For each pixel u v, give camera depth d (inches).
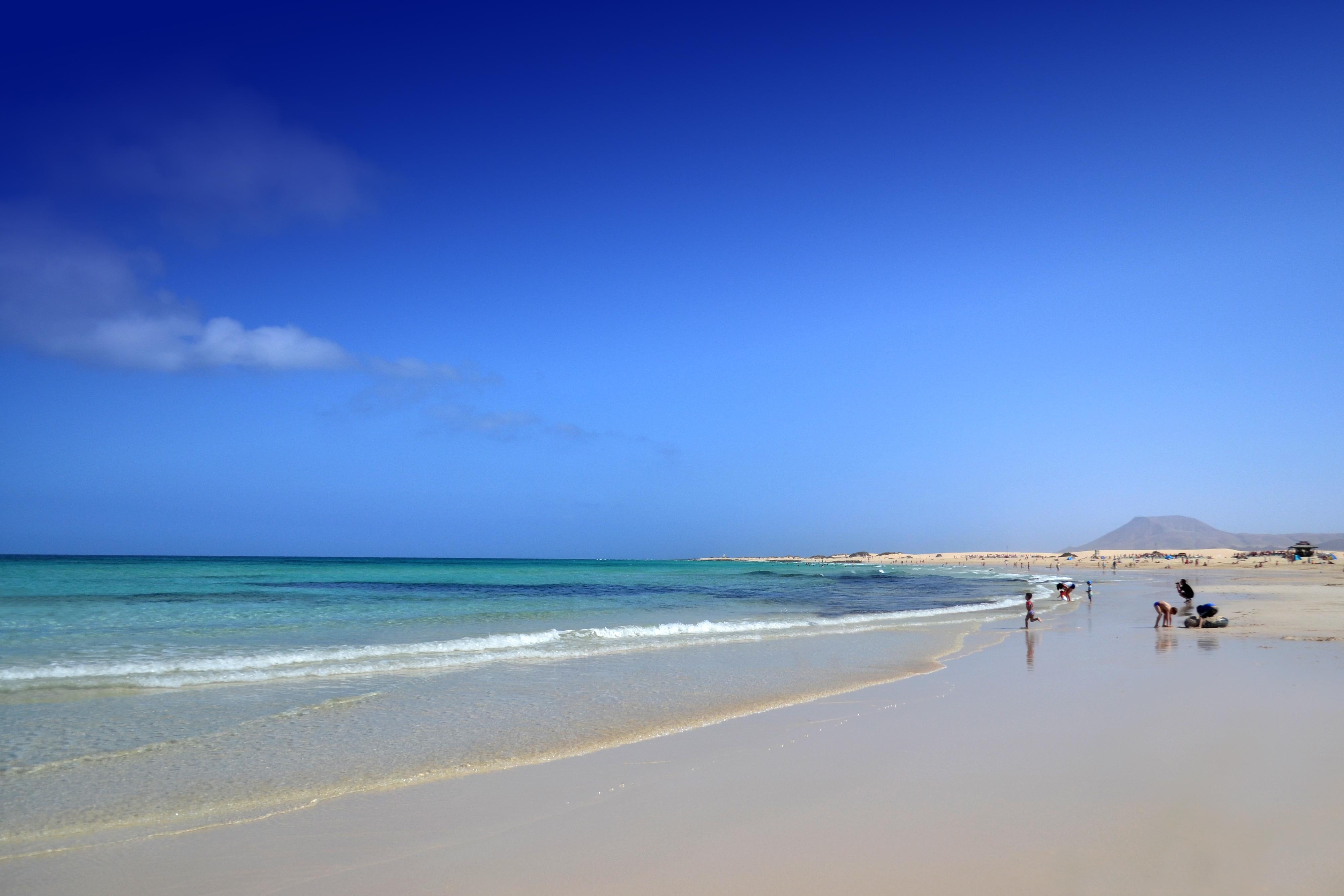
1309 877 182.4
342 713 406.3
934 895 175.2
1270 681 487.8
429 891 187.2
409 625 892.0
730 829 225.1
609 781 281.1
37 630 783.7
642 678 527.2
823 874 189.3
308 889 190.5
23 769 298.0
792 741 341.1
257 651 633.0
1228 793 249.9
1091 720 370.6
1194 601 1486.2
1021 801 244.4
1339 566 4318.4
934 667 589.0
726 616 1115.9
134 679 486.6
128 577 2015.3
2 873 202.7
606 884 187.6
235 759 315.3
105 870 204.2
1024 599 1656.0
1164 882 179.8
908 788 261.6
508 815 244.5
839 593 1872.5
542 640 745.0
